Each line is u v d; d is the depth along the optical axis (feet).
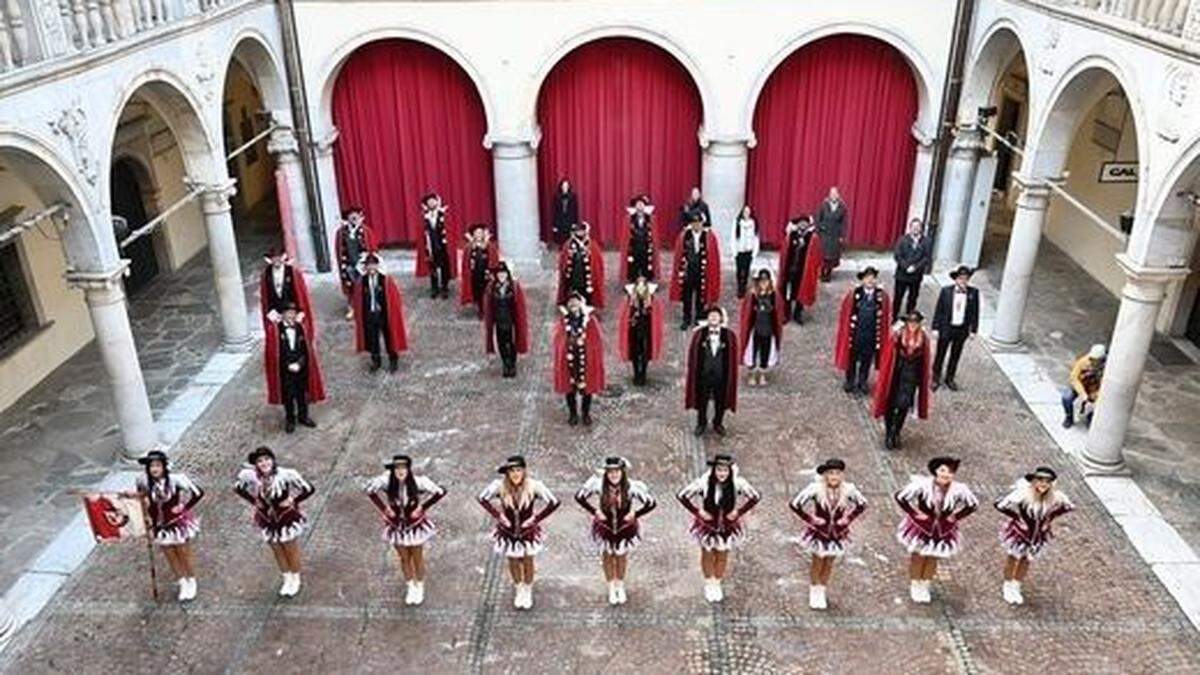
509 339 41.78
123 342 34.91
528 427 38.81
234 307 44.88
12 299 42.22
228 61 42.88
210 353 45.70
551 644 28.07
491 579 30.63
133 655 27.94
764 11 47.96
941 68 48.98
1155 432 38.14
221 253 43.65
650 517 33.32
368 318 41.96
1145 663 27.17
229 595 30.17
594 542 28.81
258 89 49.70
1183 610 29.07
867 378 41.75
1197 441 37.55
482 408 40.27
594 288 47.11
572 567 31.12
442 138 53.42
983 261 54.95
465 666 27.37
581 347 37.09
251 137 65.92
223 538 32.73
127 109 49.65
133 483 35.83
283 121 50.47
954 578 30.37
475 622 28.91
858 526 32.81
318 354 45.09
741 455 36.76
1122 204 48.93
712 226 52.85
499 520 27.96
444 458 36.88
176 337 47.44
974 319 39.60
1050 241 58.03
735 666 27.20
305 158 51.85
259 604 29.76
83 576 31.04
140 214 53.01
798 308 46.83
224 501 34.63
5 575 31.14
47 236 41.93
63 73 30.04
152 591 30.30
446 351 45.14
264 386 42.52
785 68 50.85
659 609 29.30
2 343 41.50
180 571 29.68
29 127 28.53
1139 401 40.29
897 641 27.96
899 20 48.03
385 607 29.58
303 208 53.06
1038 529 27.73
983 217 51.93
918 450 36.99
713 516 27.81
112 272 33.42
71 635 28.68
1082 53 35.99
